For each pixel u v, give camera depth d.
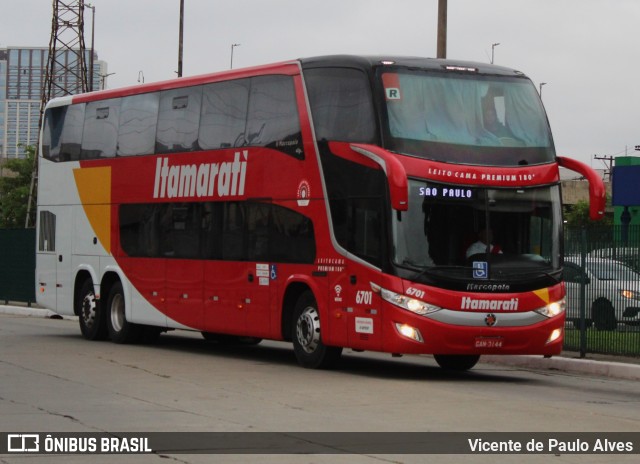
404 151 16.66
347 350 23.17
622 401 14.96
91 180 24.23
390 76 16.97
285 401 13.93
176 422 12.00
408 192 16.52
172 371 17.58
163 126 22.08
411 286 16.36
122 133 23.38
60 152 25.45
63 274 25.16
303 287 18.45
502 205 16.98
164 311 21.75
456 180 16.77
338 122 17.55
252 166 19.45
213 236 20.39
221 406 13.38
